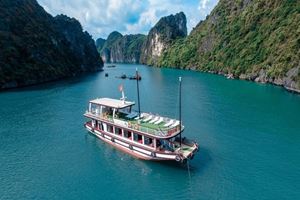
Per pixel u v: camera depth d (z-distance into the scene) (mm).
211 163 44406
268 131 58500
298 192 36938
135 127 45531
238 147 50469
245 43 168125
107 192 37438
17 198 36250
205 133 57406
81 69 197500
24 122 65688
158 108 78188
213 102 85625
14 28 142625
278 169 42656
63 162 45594
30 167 44031
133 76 164250
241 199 35625
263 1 173875
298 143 52219
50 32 174375
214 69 188500
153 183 39250
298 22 131000
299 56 112188
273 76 123938
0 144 52688
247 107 78875
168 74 185000
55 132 59156
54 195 36875
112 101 54750
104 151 49438
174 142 44594
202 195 36500
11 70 118812
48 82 135250
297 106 80000
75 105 82812
